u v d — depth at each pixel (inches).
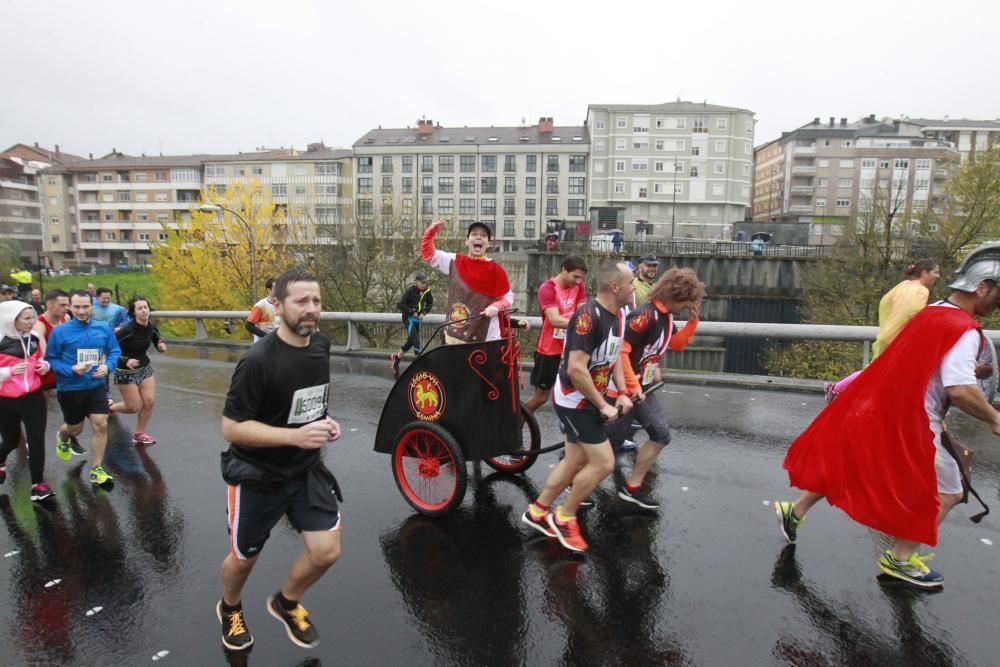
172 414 299.6
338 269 1040.8
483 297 207.2
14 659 112.9
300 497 108.0
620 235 1299.2
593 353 141.4
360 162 2689.5
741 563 144.1
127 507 183.9
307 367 103.8
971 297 123.6
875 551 149.4
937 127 3085.6
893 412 126.6
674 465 210.8
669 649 113.4
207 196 1233.4
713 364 952.3
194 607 129.3
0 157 3383.4
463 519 169.8
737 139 2554.1
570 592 132.4
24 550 156.5
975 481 193.9
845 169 2839.6
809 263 1051.3
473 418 162.9
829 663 109.4
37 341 188.4
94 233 3112.7
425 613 125.1
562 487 155.6
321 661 110.5
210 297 1235.2
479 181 2632.9
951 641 115.0
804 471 140.3
